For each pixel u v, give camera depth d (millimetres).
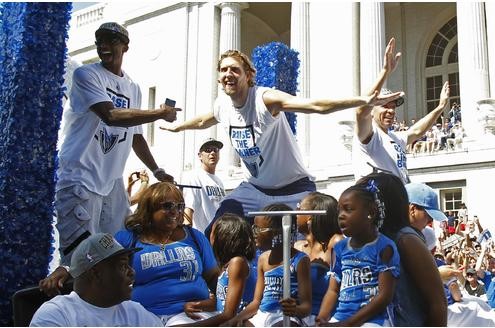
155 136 27516
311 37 24406
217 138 25859
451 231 13312
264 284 4469
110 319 3852
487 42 20969
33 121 5418
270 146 5715
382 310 3555
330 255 4656
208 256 4742
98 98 5297
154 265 4457
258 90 5438
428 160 19719
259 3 28844
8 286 5078
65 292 4621
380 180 3914
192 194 7969
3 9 5766
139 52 29406
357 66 23625
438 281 3557
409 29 27484
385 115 6355
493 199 18453
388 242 3660
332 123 22578
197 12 28016
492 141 18922
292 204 5957
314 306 4527
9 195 5227
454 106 22406
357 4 24062
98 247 3852
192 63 27719
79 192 5383
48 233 5363
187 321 4258
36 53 5516
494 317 5215
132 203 6391
